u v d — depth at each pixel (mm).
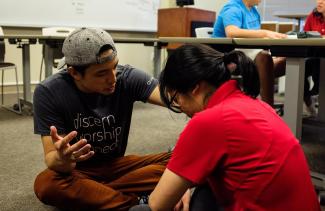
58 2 4766
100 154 1464
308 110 3412
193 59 850
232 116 819
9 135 2701
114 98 1396
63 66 1369
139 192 1420
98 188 1334
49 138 1283
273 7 6266
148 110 3713
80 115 1348
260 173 812
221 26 2965
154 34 5863
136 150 2391
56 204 1342
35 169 2021
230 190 874
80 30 1193
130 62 5660
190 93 870
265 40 1753
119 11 5359
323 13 3461
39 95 1298
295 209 830
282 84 4684
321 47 1731
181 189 869
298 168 833
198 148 833
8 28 4434
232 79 879
